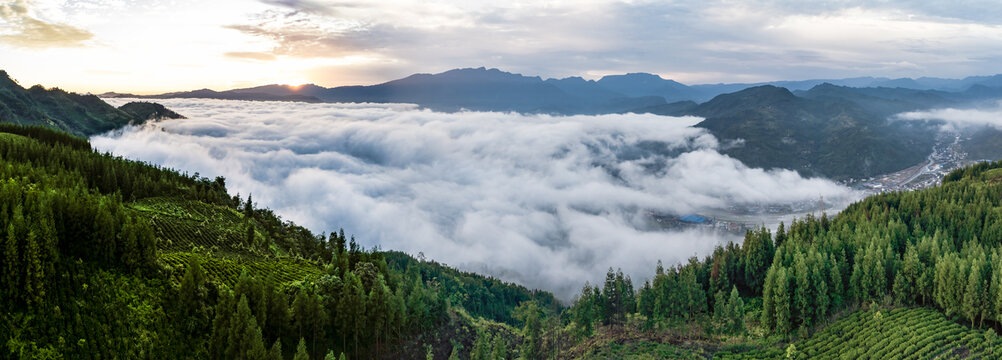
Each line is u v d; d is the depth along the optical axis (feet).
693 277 523.29
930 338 391.04
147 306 335.06
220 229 568.00
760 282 583.58
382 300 419.13
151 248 362.33
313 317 376.48
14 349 277.44
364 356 405.18
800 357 414.21
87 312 312.50
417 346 455.22
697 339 474.90
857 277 481.46
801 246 596.29
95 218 343.67
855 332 428.97
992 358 364.17
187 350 327.06
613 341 482.69
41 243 311.47
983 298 405.39
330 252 592.19
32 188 384.47
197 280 356.79
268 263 497.05
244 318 328.29
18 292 294.05
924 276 457.27
